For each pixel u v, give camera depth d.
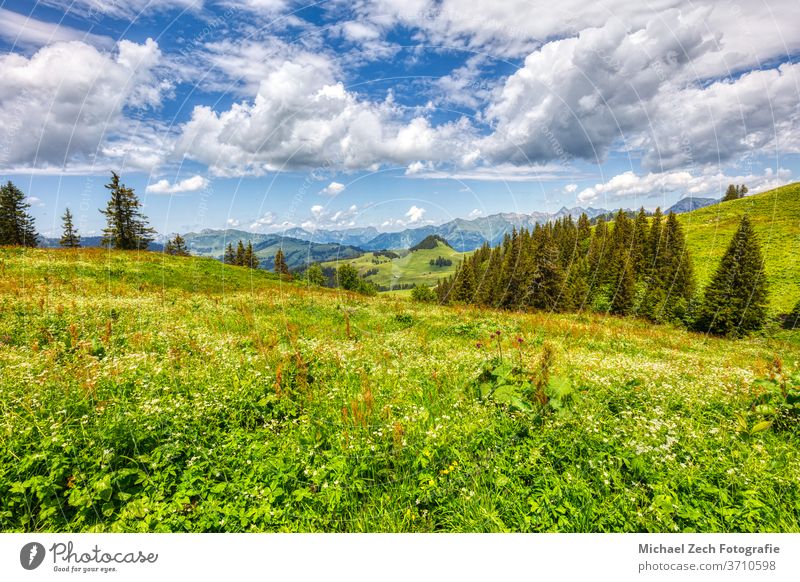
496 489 4.73
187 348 9.43
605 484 4.60
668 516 4.29
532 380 6.89
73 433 5.08
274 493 4.55
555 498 4.56
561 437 5.53
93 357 8.07
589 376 8.13
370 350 11.08
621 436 5.53
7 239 65.44
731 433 5.91
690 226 93.06
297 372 7.78
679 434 5.62
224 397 6.38
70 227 64.38
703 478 4.77
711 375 9.04
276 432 5.91
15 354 8.12
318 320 16.80
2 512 4.23
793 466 5.04
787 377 7.27
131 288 22.89
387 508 4.60
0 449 4.73
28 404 5.61
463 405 6.60
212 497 4.54
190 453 5.14
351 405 6.46
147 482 4.61
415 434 5.61
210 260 44.72
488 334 15.84
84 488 4.39
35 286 18.03
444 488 4.79
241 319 14.80
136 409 5.77
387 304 25.86
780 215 85.69
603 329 22.89
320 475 4.77
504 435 5.66
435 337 15.18
